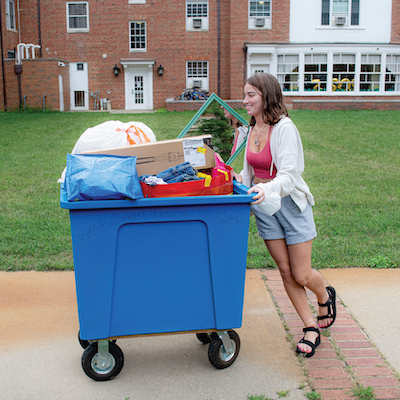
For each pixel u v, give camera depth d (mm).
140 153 2484
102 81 23594
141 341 2914
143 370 2590
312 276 2713
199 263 2383
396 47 23547
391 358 2672
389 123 15797
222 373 2561
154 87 23750
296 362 2656
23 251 4270
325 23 23188
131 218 2248
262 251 4359
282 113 2516
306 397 2350
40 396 2359
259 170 2674
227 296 2439
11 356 2717
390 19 23344
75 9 23031
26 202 5957
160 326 2426
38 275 3869
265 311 3275
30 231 4789
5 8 21672
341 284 3705
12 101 21172
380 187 7027
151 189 2277
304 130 14031
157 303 2391
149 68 23469
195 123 3203
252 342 2879
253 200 2312
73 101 23609
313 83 23688
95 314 2338
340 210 5754
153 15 23172
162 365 2641
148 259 2326
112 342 2469
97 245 2256
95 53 23328
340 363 2631
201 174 2443
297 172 2490
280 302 3398
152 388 2428
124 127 3014
